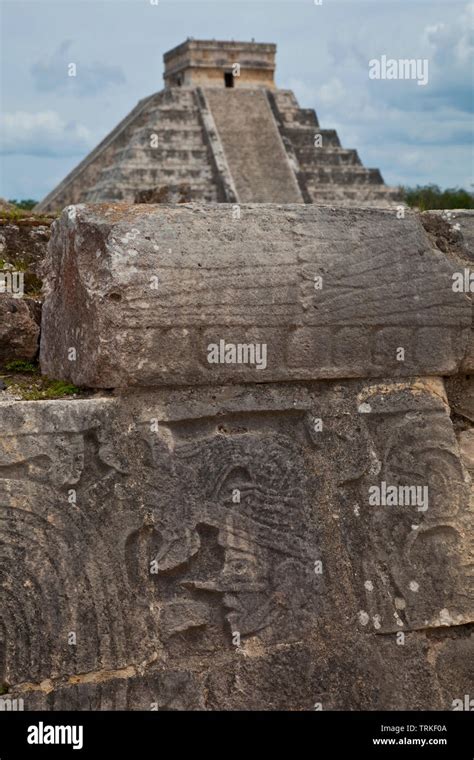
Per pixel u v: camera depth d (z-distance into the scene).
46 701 3.93
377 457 4.53
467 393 4.89
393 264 4.52
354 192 40.03
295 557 4.32
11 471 3.98
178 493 4.18
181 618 4.15
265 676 4.21
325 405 4.47
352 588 4.41
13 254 6.09
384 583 4.46
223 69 43.06
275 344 4.32
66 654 3.97
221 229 4.29
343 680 4.32
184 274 4.16
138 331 4.10
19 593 3.94
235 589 4.21
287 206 4.47
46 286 4.82
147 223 4.20
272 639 4.26
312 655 4.30
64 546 4.00
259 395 4.36
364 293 4.45
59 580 3.98
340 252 4.43
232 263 4.24
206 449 4.25
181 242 4.20
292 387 4.43
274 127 40.34
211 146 38.88
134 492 4.14
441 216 4.88
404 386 4.62
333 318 4.40
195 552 4.18
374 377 4.55
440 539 4.60
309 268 4.36
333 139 41.56
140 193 10.95
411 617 4.49
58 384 4.51
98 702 4.00
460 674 4.55
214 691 4.15
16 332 4.89
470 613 4.59
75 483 4.04
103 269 4.12
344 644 4.36
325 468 4.44
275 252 4.32
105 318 4.08
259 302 4.27
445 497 4.62
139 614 4.10
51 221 6.39
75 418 4.07
